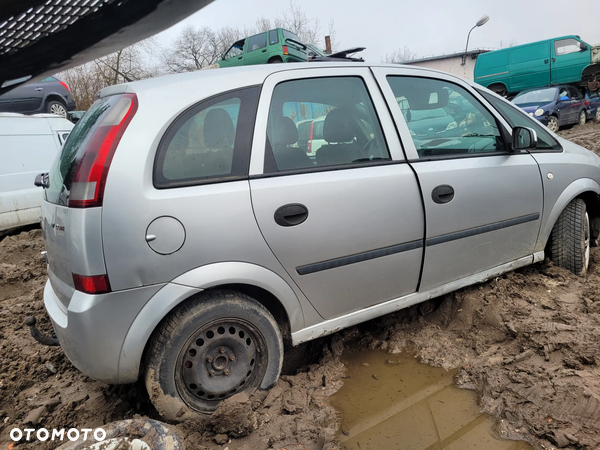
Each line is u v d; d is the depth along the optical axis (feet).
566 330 8.40
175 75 7.13
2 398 8.25
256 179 6.90
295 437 6.68
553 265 11.50
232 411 6.59
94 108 7.23
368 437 6.68
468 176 8.98
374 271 8.02
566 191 10.75
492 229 9.50
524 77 54.34
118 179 5.98
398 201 8.05
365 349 9.21
